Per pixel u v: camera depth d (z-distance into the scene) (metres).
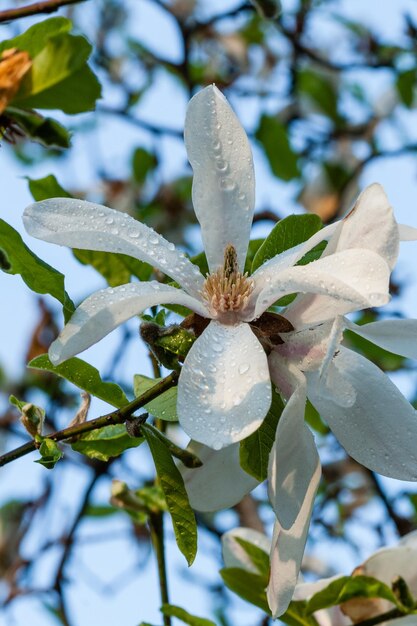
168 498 0.71
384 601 0.80
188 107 0.73
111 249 0.70
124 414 0.71
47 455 0.72
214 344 0.69
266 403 0.66
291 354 0.70
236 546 0.82
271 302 0.69
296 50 1.37
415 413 0.71
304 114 1.46
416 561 0.80
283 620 0.81
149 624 0.79
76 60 0.76
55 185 0.85
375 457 0.71
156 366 0.81
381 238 0.68
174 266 0.72
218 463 0.73
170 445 0.72
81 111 0.77
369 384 0.71
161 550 0.84
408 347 0.70
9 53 0.75
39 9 0.80
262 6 0.91
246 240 0.73
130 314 0.69
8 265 0.73
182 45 1.25
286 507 0.68
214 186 0.73
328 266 0.67
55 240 0.70
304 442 0.69
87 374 0.75
